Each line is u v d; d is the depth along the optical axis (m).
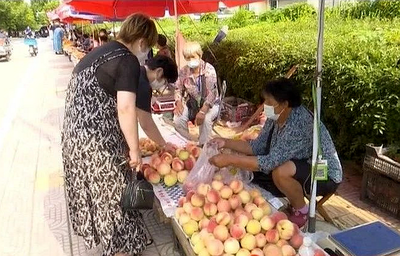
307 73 4.64
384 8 7.02
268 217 2.20
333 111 4.12
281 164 2.72
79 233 2.59
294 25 8.09
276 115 2.74
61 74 14.14
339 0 9.45
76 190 2.46
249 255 2.05
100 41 9.74
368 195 3.49
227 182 2.62
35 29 51.25
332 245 2.12
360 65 3.84
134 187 2.38
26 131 6.62
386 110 3.42
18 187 4.30
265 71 5.66
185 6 5.73
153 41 2.49
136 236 2.58
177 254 2.90
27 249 3.11
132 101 2.29
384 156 3.28
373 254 1.97
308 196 2.81
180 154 3.01
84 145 2.33
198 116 4.17
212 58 7.62
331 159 2.74
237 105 6.21
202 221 2.31
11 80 13.28
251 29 8.90
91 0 4.96
